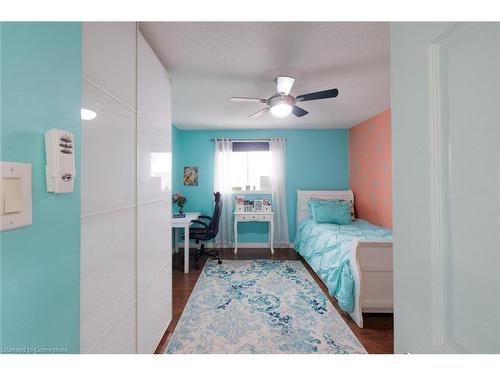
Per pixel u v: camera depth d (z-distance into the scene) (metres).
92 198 1.02
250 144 4.79
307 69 2.22
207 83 2.51
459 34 0.48
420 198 0.60
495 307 0.40
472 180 0.45
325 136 4.80
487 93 0.42
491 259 0.41
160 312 1.86
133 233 1.42
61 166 0.63
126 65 1.34
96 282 1.05
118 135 1.25
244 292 2.76
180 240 4.66
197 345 1.86
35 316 0.56
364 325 2.13
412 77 0.64
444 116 0.52
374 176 3.89
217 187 4.73
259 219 4.42
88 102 1.00
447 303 0.52
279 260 3.95
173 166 4.43
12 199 0.50
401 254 0.69
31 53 0.57
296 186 4.80
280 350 1.80
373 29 1.65
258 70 2.23
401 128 0.69
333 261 2.54
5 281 0.49
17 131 0.53
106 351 1.13
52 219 0.63
